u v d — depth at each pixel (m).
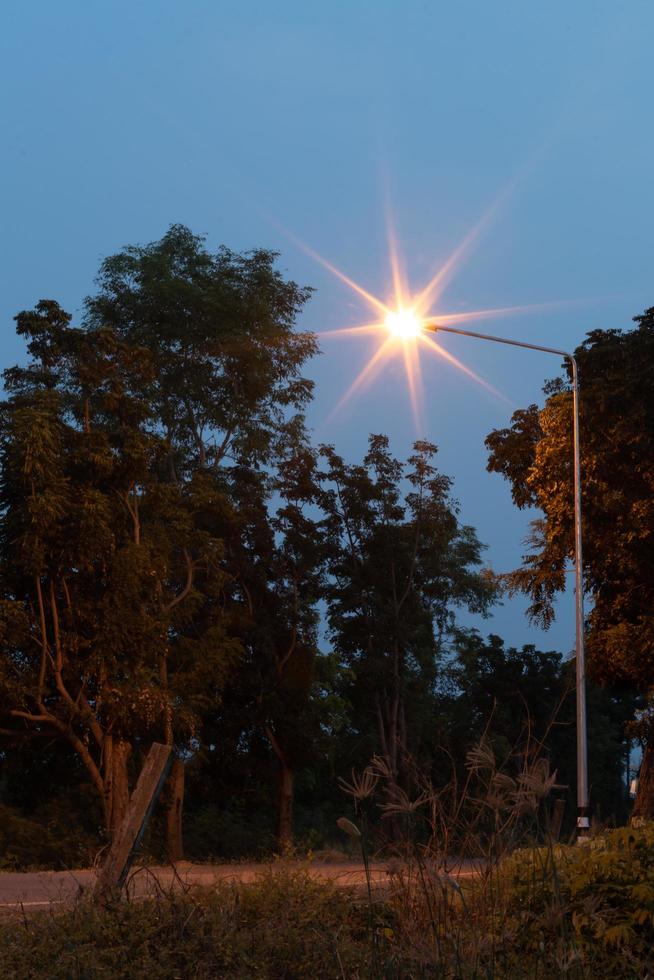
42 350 35.16
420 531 50.19
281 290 48.38
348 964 5.57
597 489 34.25
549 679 58.12
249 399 46.25
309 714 42.25
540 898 5.69
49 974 5.68
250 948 6.04
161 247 47.97
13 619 30.78
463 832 5.55
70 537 31.30
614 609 34.62
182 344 45.94
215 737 40.84
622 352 33.75
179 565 38.38
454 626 61.16
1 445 31.78
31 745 35.00
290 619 43.03
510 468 39.00
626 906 6.09
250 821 45.56
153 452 35.59
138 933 6.05
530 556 38.38
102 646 31.78
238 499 43.47
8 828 32.91
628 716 65.62
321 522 48.81
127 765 37.47
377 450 49.88
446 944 5.09
